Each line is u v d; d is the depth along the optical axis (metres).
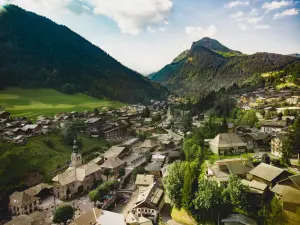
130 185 133.62
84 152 169.88
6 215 106.44
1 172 119.62
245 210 80.38
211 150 129.50
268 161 102.69
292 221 65.44
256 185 84.06
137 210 101.00
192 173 97.25
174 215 99.56
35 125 174.75
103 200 115.94
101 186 118.00
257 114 186.50
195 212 91.50
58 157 152.75
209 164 109.19
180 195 100.25
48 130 178.12
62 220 96.69
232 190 81.88
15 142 148.25
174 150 169.50
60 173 138.88
